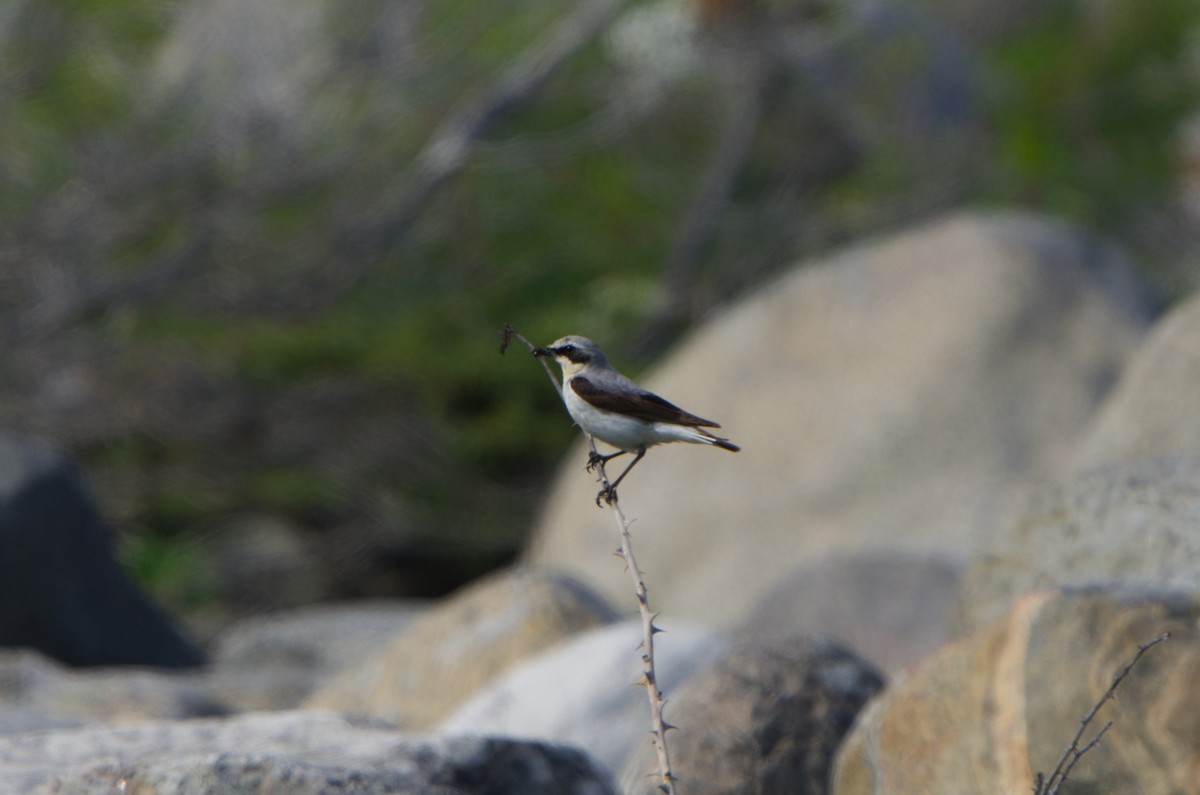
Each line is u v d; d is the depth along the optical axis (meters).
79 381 19.34
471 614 8.95
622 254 23.61
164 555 18.48
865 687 6.34
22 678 8.63
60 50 20.69
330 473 19.19
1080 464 10.88
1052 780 4.40
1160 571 6.45
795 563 13.16
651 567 13.66
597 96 23.73
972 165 23.59
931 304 14.22
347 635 12.80
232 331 20.38
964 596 7.10
